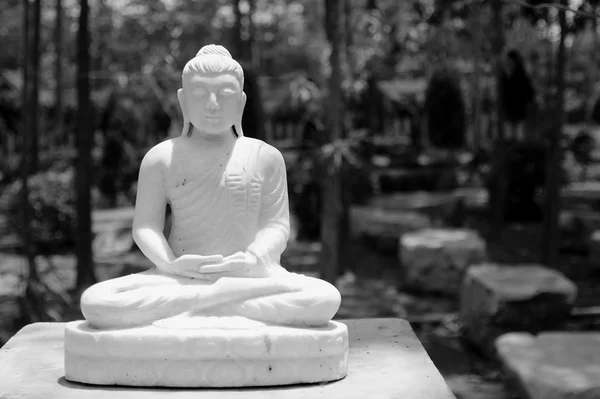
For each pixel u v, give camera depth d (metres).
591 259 12.07
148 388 4.28
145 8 13.88
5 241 13.01
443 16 11.98
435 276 10.55
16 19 17.55
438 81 16.12
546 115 13.92
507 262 12.14
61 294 9.19
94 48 14.53
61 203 12.86
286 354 4.29
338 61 9.83
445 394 4.22
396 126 19.00
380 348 5.19
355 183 13.60
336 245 9.93
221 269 4.60
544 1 9.71
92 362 4.31
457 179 16.44
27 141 10.13
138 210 4.86
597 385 5.64
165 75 11.17
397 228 12.82
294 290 4.52
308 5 16.05
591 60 17.38
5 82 17.39
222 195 4.79
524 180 14.43
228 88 4.80
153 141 16.16
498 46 12.00
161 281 4.59
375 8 12.40
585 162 14.78
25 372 4.61
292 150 15.16
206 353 4.23
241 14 10.85
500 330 7.96
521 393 6.21
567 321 8.06
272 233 4.88
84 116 9.88
